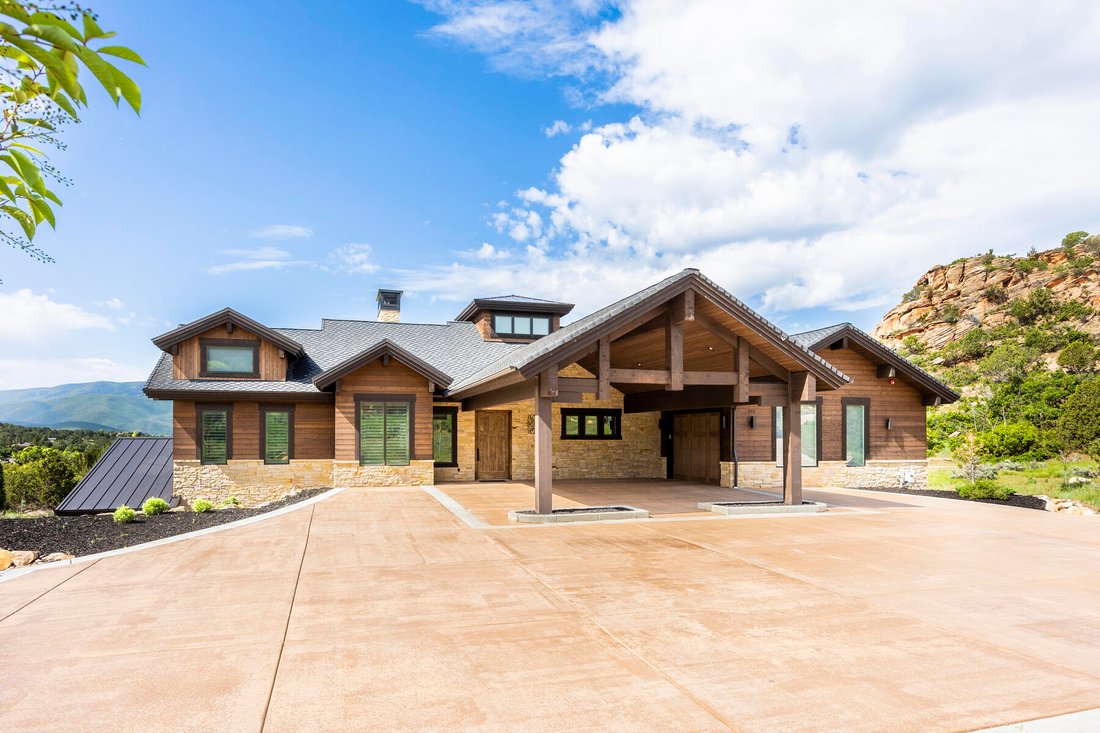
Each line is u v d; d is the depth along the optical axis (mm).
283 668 4750
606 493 15922
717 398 14344
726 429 17297
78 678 4566
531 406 19375
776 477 17500
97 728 3834
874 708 4129
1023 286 71062
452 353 21234
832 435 18266
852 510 13414
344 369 16469
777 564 8234
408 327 22984
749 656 5016
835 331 17859
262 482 17375
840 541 9844
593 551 8984
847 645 5277
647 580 7371
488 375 13180
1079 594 6887
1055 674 4715
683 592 6863
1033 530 10969
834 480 18188
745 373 12898
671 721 3930
